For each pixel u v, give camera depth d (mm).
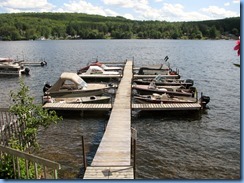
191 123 21469
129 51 96188
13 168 10375
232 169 14352
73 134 19000
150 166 14523
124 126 17953
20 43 156750
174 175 13633
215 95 31328
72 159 15203
